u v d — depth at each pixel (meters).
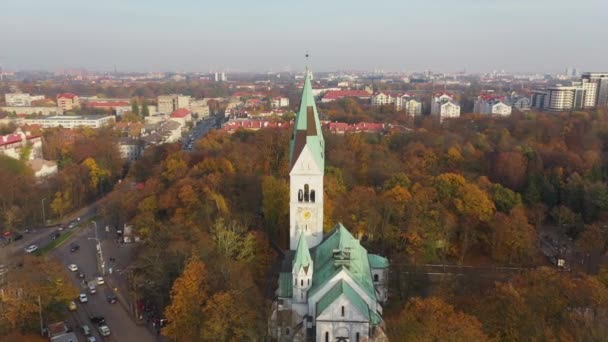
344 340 86.25
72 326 108.00
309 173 104.19
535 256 136.62
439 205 143.50
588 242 132.50
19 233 170.00
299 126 103.31
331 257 97.00
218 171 173.38
